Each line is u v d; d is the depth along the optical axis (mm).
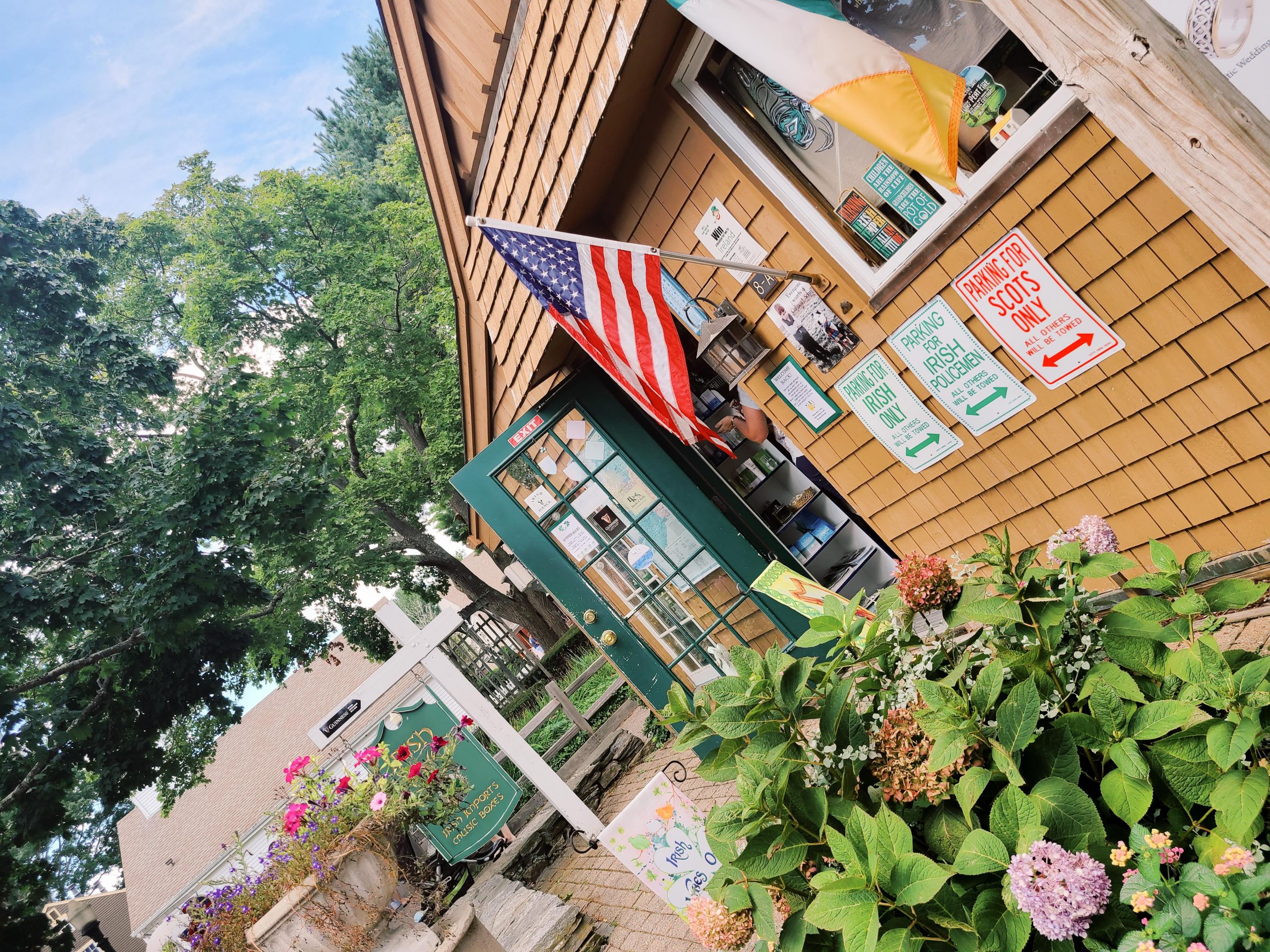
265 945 3525
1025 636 2258
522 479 6508
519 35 4887
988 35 3463
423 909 4336
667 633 6430
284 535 16844
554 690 10180
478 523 13742
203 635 17188
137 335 25406
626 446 6359
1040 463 4215
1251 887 1405
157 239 25547
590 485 6449
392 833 4637
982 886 1876
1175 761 1788
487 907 6125
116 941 25781
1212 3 2307
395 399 21547
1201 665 1857
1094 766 2006
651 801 3475
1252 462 3496
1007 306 3908
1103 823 1844
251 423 17531
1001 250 3809
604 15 4102
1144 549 4008
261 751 25969
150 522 16125
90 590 15305
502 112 5297
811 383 4945
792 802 2264
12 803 15492
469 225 4383
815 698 2578
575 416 6430
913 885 1769
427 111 6031
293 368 23219
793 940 2113
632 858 3449
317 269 22984
